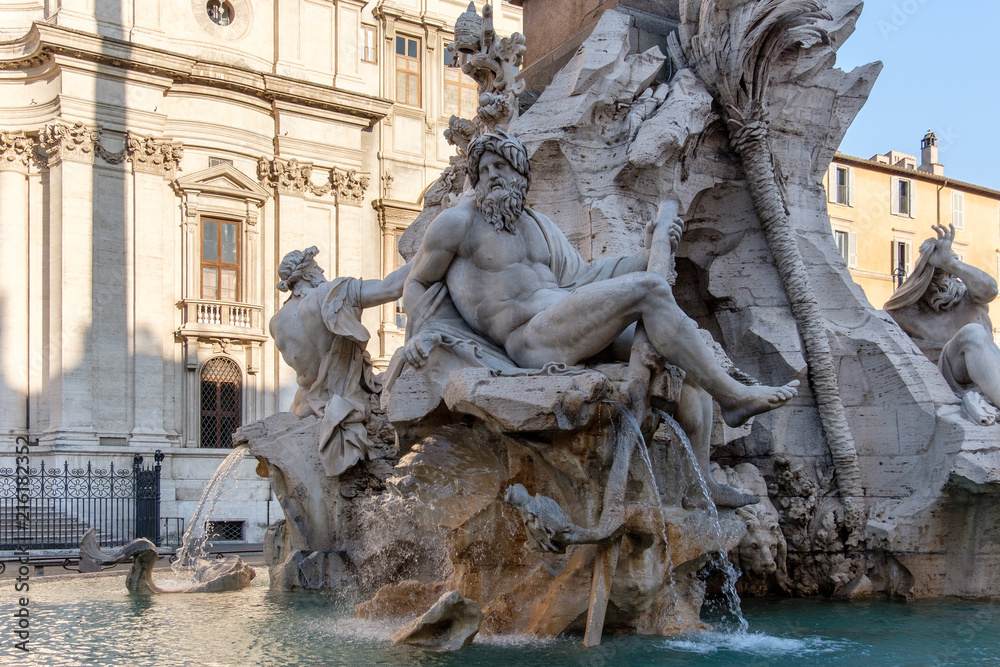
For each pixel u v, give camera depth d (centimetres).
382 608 684
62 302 2456
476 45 846
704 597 742
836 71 945
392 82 3127
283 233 2825
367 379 932
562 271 665
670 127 771
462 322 666
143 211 2588
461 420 657
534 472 627
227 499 2536
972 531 798
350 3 3000
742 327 893
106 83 2552
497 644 575
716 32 842
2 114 2536
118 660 555
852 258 2612
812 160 953
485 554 652
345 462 880
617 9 897
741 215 905
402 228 3105
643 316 588
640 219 792
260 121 2814
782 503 828
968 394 835
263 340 2748
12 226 2530
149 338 2569
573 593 590
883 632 640
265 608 764
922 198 2730
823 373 856
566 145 790
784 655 557
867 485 857
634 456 604
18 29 2580
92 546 859
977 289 941
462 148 949
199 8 2738
